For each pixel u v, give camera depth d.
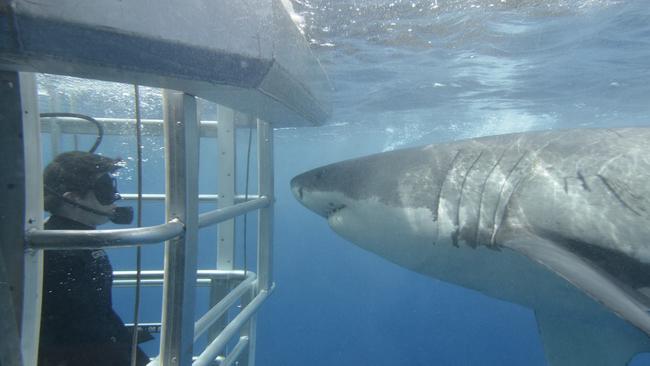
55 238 1.40
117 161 2.50
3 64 1.22
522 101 13.78
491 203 2.82
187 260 1.85
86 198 2.36
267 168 3.49
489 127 19.25
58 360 2.31
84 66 1.25
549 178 2.66
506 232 2.70
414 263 3.35
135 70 1.32
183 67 1.38
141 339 3.17
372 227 3.39
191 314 1.93
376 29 7.41
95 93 7.61
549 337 3.36
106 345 2.42
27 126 1.40
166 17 1.23
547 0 6.46
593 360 3.29
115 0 1.10
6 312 1.21
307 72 2.69
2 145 1.35
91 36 1.09
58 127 3.16
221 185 3.65
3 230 1.37
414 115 16.17
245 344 3.33
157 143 9.23
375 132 21.41
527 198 2.68
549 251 2.29
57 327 2.30
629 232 2.42
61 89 4.44
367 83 11.18
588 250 2.49
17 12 0.97
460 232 2.93
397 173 3.25
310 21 6.97
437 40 8.11
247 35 1.58
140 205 1.67
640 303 1.83
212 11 1.39
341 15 6.73
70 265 2.33
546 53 9.02
